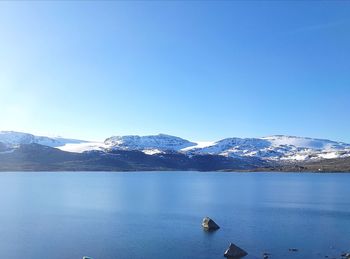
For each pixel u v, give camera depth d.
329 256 62.19
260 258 61.22
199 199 151.12
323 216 103.56
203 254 63.94
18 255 63.78
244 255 62.75
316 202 139.62
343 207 123.88
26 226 88.06
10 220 96.12
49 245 70.06
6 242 72.25
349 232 80.62
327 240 73.25
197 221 95.25
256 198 155.88
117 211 113.56
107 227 87.12
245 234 78.88
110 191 188.75
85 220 96.69
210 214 107.38
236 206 127.06
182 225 89.62
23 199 146.75
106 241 73.06
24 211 112.44
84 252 65.44
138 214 107.44
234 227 86.75
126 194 172.88
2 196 157.75
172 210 116.38
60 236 77.44
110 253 64.69
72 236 77.44
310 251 65.25
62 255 63.69
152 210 115.94
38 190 189.38
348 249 66.69
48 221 94.81
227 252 62.94
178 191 192.38
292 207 123.88
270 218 99.88
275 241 72.44
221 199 151.25
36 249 67.38
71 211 112.94
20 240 73.94
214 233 80.06
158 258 61.81
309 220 96.56
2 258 62.19
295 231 81.81
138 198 154.62
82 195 165.62
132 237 76.44
